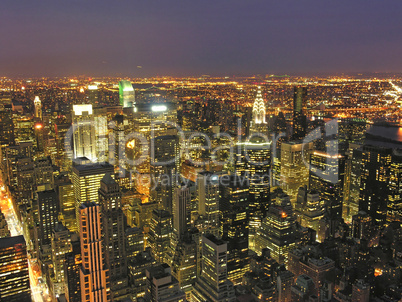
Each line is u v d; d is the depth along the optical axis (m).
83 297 188.38
